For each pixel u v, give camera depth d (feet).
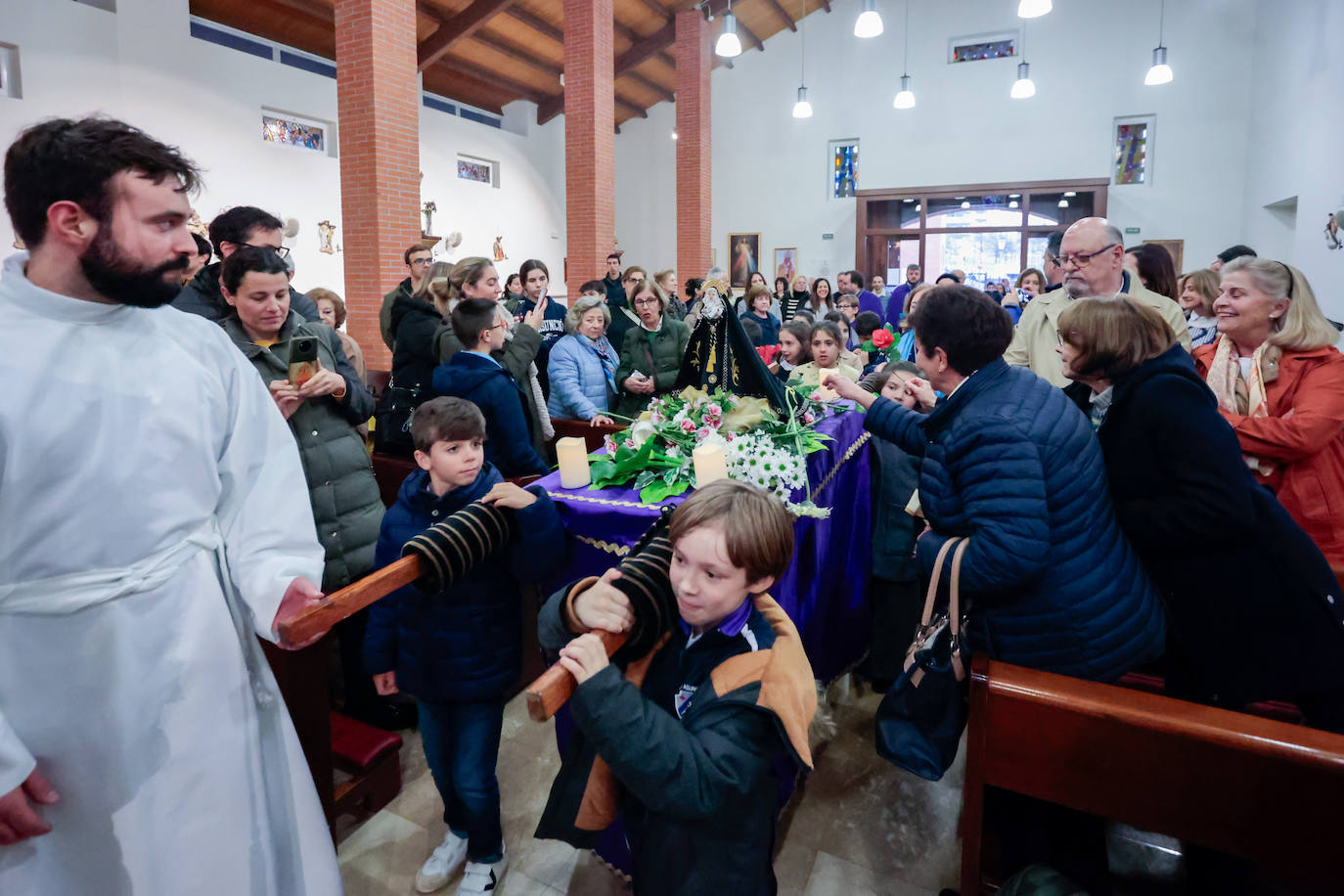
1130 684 6.98
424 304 9.66
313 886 4.25
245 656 4.04
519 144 45.32
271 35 31.91
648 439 6.09
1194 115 38.47
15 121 22.99
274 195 31.37
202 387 3.84
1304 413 6.60
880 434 6.77
